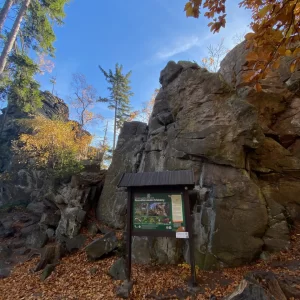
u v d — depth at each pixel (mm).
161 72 11875
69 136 16938
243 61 10797
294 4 2268
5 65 13773
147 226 5961
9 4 12969
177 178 6078
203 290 5316
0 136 21000
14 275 7594
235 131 8008
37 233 10367
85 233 9844
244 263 6328
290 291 4180
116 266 6605
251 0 2807
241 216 6902
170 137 9750
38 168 15852
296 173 8453
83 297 5543
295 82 9641
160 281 5949
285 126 9438
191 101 9508
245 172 7633
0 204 14953
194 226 7418
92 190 11859
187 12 2818
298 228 7398
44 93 28781
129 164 11820
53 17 15305
